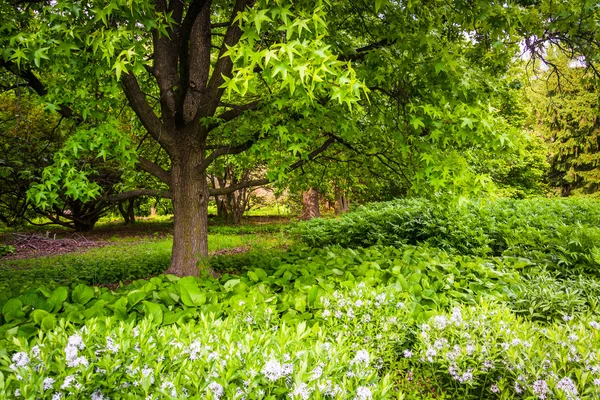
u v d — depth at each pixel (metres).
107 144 4.18
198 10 4.34
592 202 11.45
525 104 17.50
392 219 8.84
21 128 10.26
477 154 5.77
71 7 3.02
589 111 19.25
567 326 2.58
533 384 2.04
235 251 11.19
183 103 5.18
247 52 2.29
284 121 4.79
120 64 2.81
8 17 3.86
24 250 12.55
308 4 2.91
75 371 1.83
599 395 1.87
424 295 3.53
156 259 9.12
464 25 4.30
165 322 3.01
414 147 4.53
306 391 1.67
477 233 7.10
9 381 1.72
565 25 4.09
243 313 2.96
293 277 4.34
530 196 17.97
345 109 4.93
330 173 7.88
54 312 3.19
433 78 4.05
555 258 5.27
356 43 5.55
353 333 2.81
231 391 1.70
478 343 2.42
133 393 1.80
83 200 4.28
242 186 6.00
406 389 2.51
